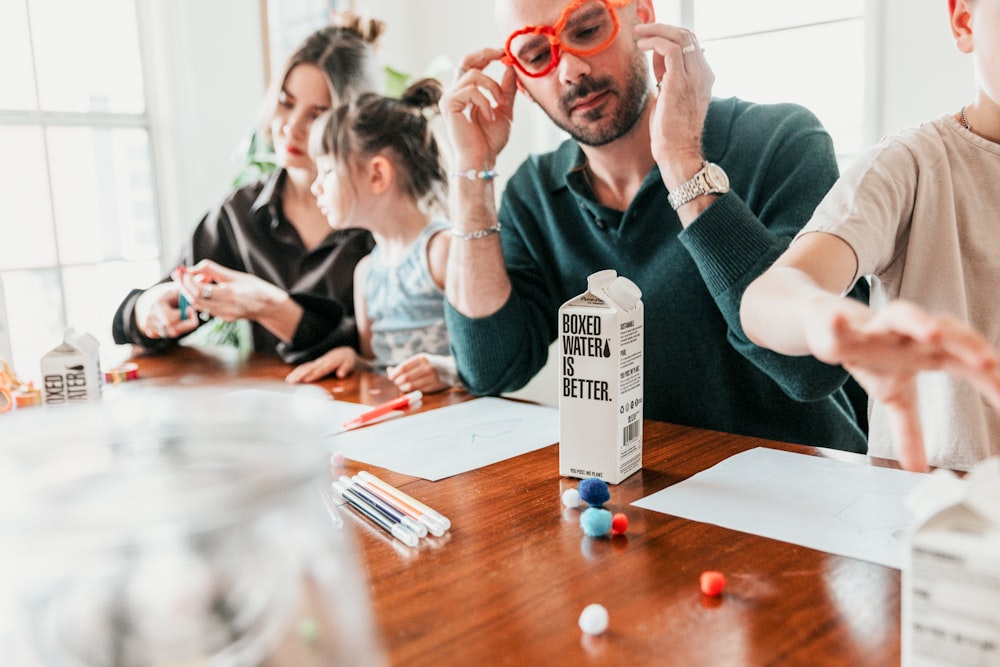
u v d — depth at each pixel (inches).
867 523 21.9
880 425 34.3
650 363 43.9
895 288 32.7
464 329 41.8
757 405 42.1
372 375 49.8
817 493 24.4
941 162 31.4
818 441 41.6
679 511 23.5
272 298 59.0
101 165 69.6
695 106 35.7
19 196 65.7
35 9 65.0
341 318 61.0
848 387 45.8
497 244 41.8
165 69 69.9
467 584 19.4
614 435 26.2
